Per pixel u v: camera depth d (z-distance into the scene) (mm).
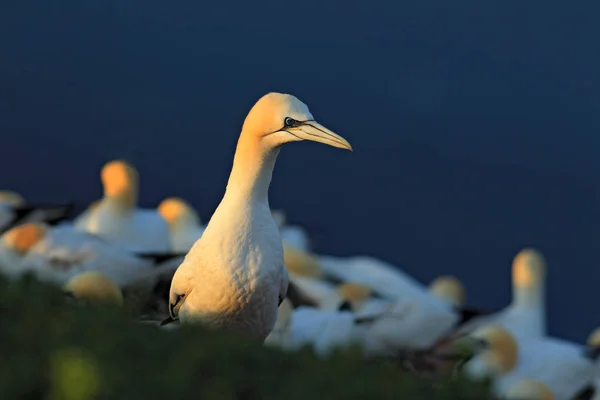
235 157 12250
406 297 22312
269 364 8289
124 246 20797
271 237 12047
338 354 8695
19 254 18031
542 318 24812
